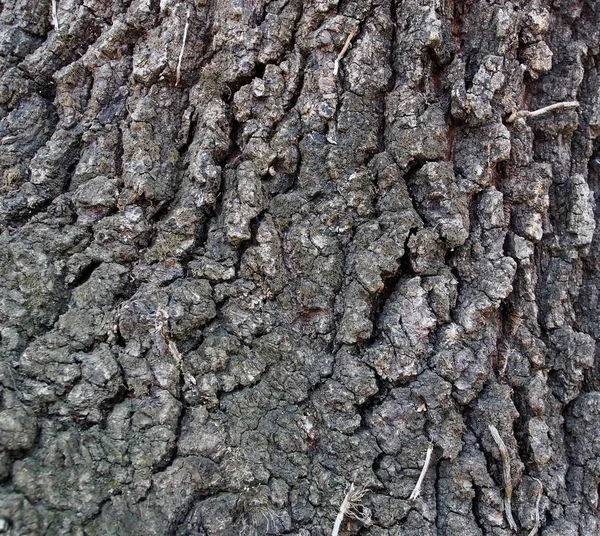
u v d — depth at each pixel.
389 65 0.52
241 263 0.50
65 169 0.53
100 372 0.46
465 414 0.50
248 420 0.48
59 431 0.45
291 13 0.52
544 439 0.50
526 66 0.55
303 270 0.50
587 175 0.57
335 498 0.47
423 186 0.51
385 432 0.48
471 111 0.51
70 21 0.54
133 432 0.46
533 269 0.53
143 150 0.51
